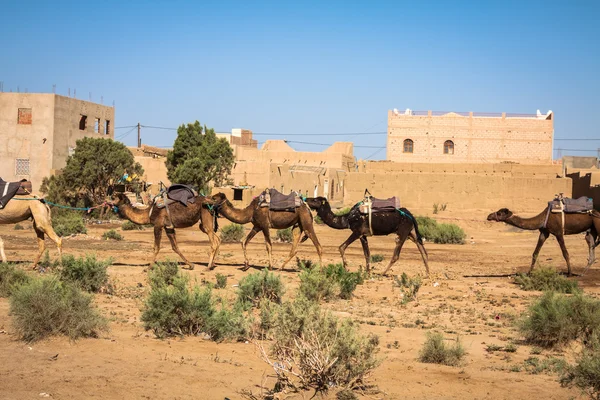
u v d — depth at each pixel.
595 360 8.93
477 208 50.16
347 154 72.56
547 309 11.66
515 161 69.25
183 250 26.86
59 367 8.33
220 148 55.31
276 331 9.02
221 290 16.19
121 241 30.92
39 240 18.34
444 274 21.61
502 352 10.95
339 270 16.86
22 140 53.19
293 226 20.42
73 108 55.88
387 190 51.34
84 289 15.20
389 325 12.93
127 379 7.99
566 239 36.34
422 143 70.12
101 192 49.59
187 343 10.29
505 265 24.78
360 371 8.18
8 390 7.26
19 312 9.84
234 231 32.31
